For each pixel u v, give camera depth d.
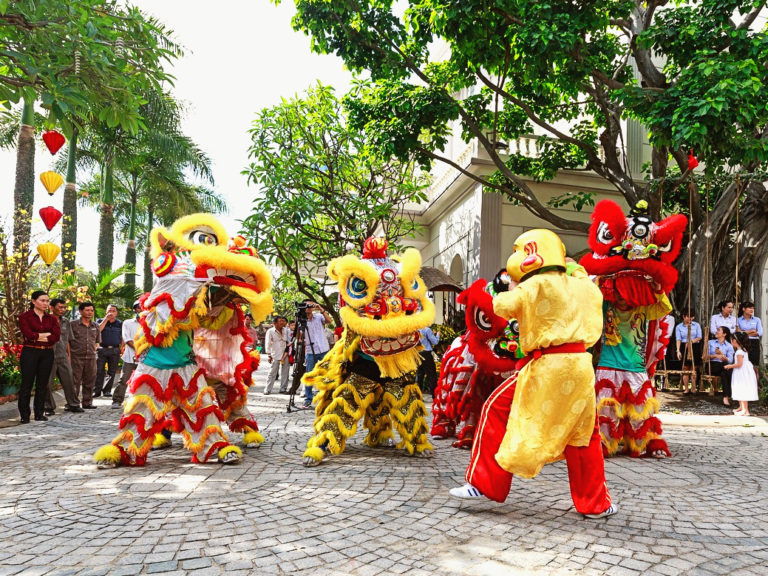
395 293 5.21
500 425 3.69
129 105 7.18
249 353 5.96
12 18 6.21
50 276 13.41
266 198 11.78
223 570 2.67
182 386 5.11
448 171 17.70
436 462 5.23
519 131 14.12
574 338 3.44
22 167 14.86
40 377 7.93
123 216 29.20
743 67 8.57
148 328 5.06
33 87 6.62
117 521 3.38
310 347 9.28
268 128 12.38
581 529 3.32
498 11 10.09
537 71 10.73
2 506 3.71
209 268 5.07
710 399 10.19
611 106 12.74
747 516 3.65
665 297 5.95
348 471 4.79
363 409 5.38
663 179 10.83
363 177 13.75
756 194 12.15
